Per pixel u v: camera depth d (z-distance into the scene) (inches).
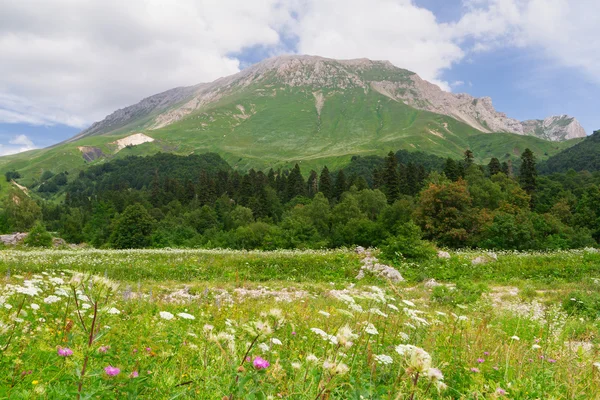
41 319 199.0
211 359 142.6
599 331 373.7
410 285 831.7
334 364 104.8
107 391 97.7
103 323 160.9
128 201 4677.7
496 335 284.7
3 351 126.0
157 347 164.4
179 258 1036.5
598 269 861.2
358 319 239.1
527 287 730.2
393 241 1047.0
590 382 175.3
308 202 4160.9
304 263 990.4
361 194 3149.6
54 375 109.5
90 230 3336.6
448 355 194.7
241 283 775.7
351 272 930.7
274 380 111.0
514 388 151.7
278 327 114.3
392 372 157.1
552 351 233.8
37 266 823.7
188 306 367.9
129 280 781.9
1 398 97.3
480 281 848.9
